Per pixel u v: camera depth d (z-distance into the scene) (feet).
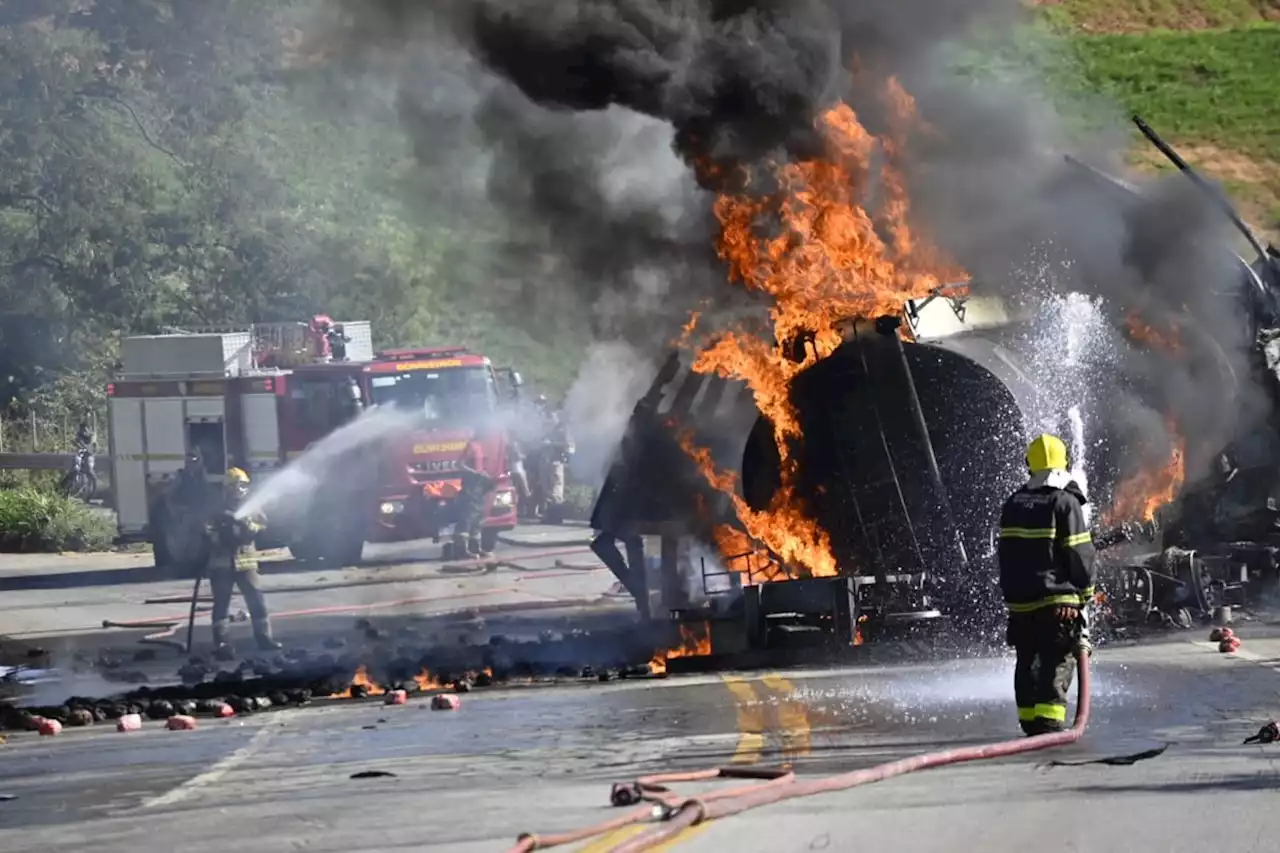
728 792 34.91
